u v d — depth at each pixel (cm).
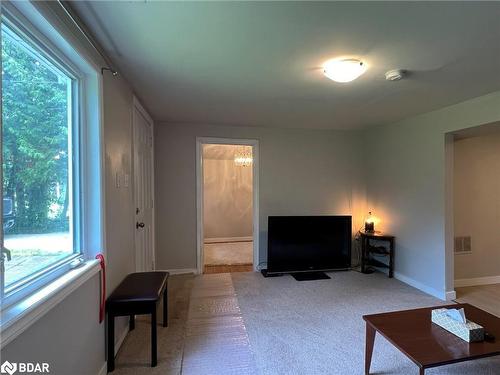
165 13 141
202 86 248
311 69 211
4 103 107
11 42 112
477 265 368
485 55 187
